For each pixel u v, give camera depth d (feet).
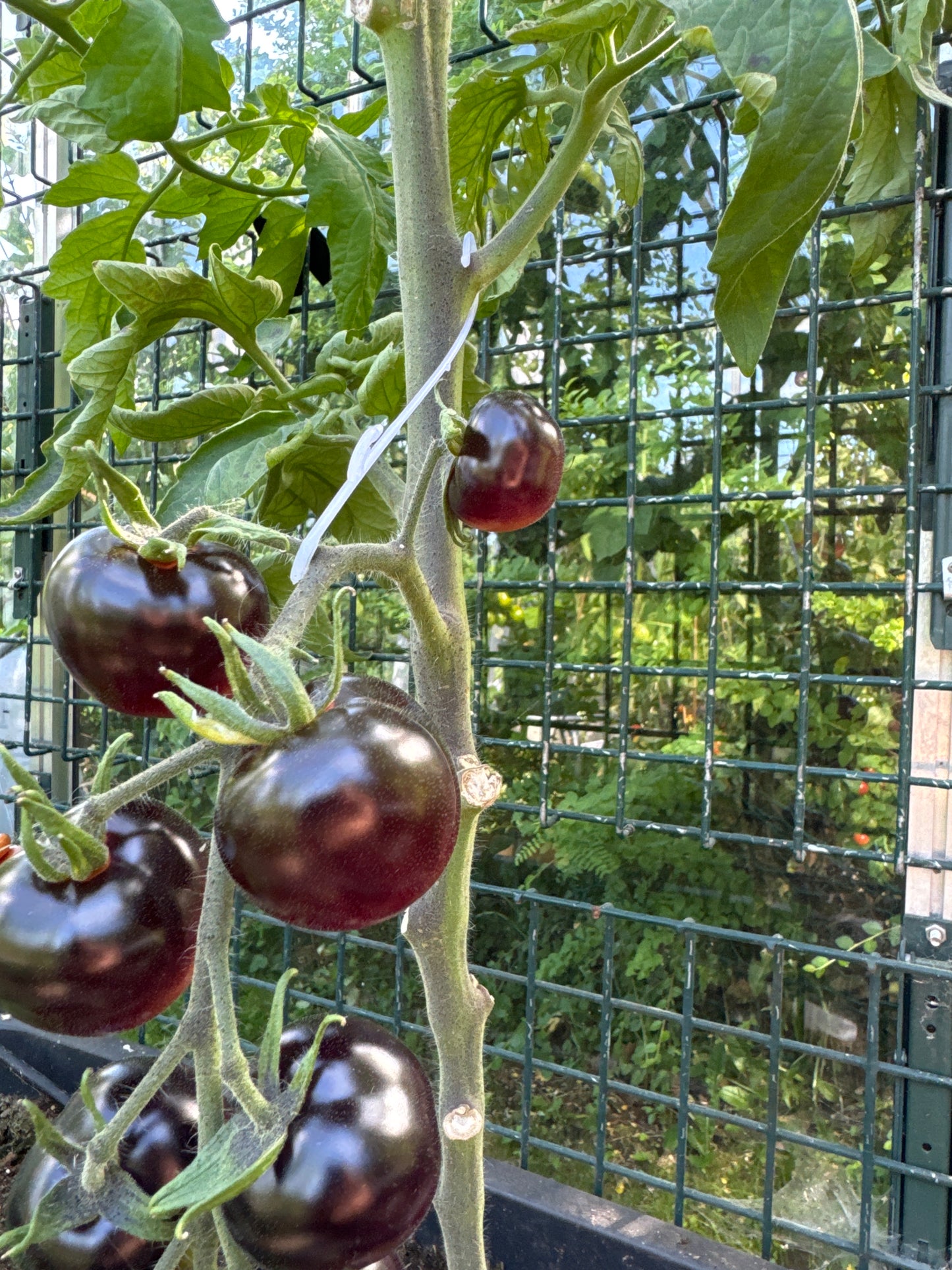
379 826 0.68
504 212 2.42
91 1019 0.79
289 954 3.37
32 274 3.94
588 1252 2.52
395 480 1.58
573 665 2.78
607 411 4.89
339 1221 0.76
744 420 4.74
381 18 1.28
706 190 4.52
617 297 4.83
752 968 4.62
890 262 4.27
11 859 0.84
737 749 4.84
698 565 4.91
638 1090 2.66
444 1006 1.38
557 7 1.37
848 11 1.03
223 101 1.69
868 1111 2.35
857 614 4.58
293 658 0.83
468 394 1.93
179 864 0.85
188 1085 0.93
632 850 4.82
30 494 1.54
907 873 2.65
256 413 1.71
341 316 2.07
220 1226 0.79
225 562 0.98
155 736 5.10
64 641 0.92
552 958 4.94
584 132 1.32
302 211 2.41
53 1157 0.80
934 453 2.69
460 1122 1.40
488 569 5.28
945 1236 2.62
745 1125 2.51
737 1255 2.41
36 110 2.21
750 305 1.19
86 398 2.06
